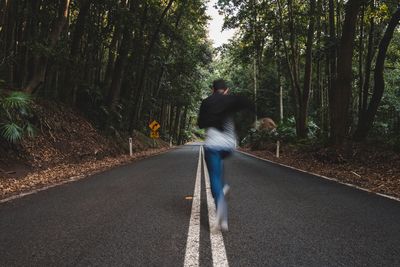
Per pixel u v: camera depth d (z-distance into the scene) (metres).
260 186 8.80
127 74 28.81
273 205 6.43
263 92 43.38
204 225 5.06
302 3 26.31
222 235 4.58
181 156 21.78
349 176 10.94
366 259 3.73
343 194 7.62
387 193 7.77
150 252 3.97
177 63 35.81
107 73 24.67
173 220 5.34
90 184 9.26
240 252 3.96
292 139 26.78
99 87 24.92
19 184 9.20
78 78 21.23
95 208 6.20
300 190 8.16
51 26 18.47
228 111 4.91
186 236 4.54
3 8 14.30
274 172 12.23
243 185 8.98
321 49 21.36
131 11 21.98
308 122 27.39
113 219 5.41
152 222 5.22
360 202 6.71
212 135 4.85
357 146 14.46
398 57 26.22
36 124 14.56
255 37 31.88
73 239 4.44
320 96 28.03
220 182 4.81
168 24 29.19
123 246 4.17
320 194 7.62
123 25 22.53
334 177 10.84
